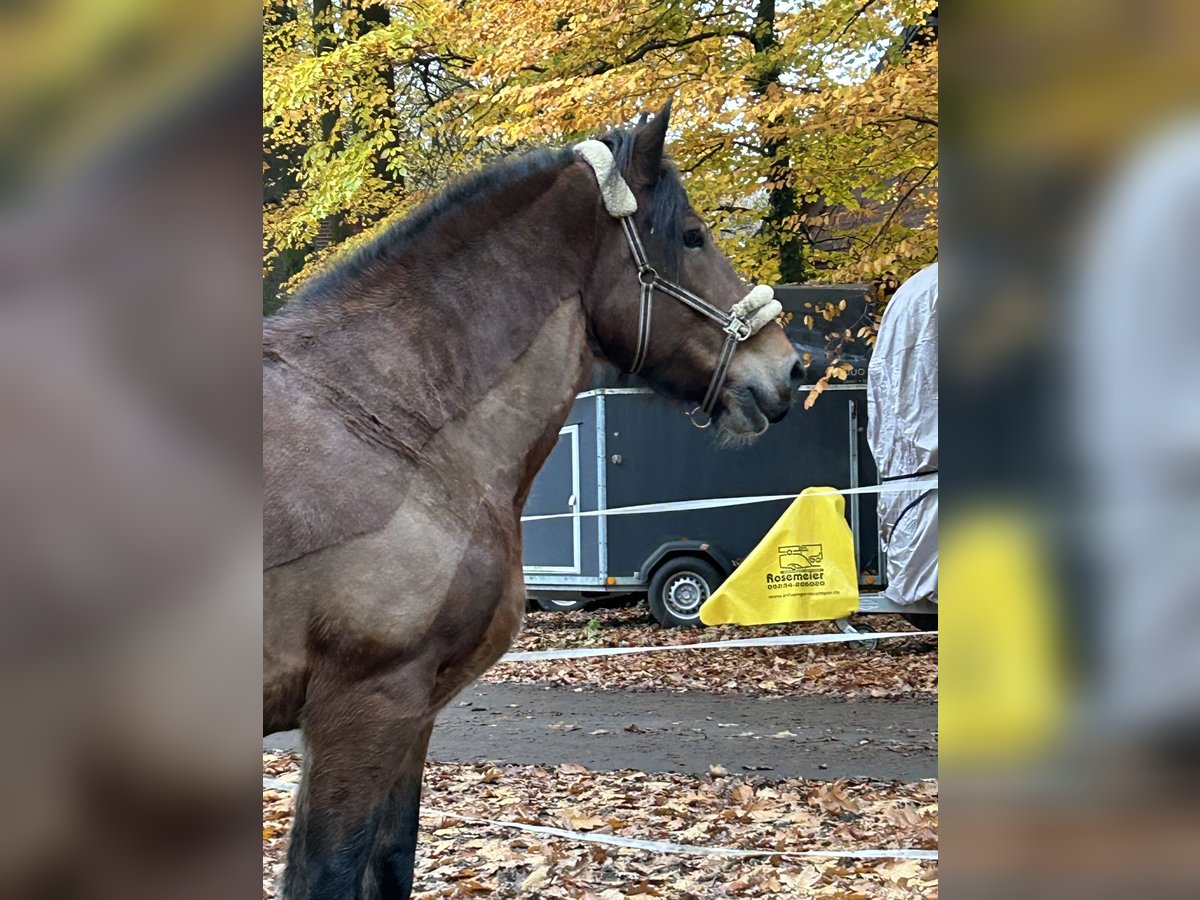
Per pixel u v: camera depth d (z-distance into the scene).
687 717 7.47
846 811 4.88
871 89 7.82
